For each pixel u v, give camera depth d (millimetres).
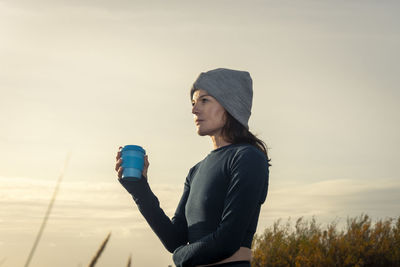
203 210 1943
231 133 2027
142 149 2197
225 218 1772
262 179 1833
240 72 2100
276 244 5461
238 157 1881
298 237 5699
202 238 1846
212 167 1982
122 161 2150
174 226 2186
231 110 2002
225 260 1806
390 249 5328
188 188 2250
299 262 5172
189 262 1802
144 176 2201
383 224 5578
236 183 1805
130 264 855
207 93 2043
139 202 2162
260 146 2115
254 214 1907
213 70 2100
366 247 5359
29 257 756
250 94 2092
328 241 5453
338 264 5105
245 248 1856
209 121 2035
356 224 5590
